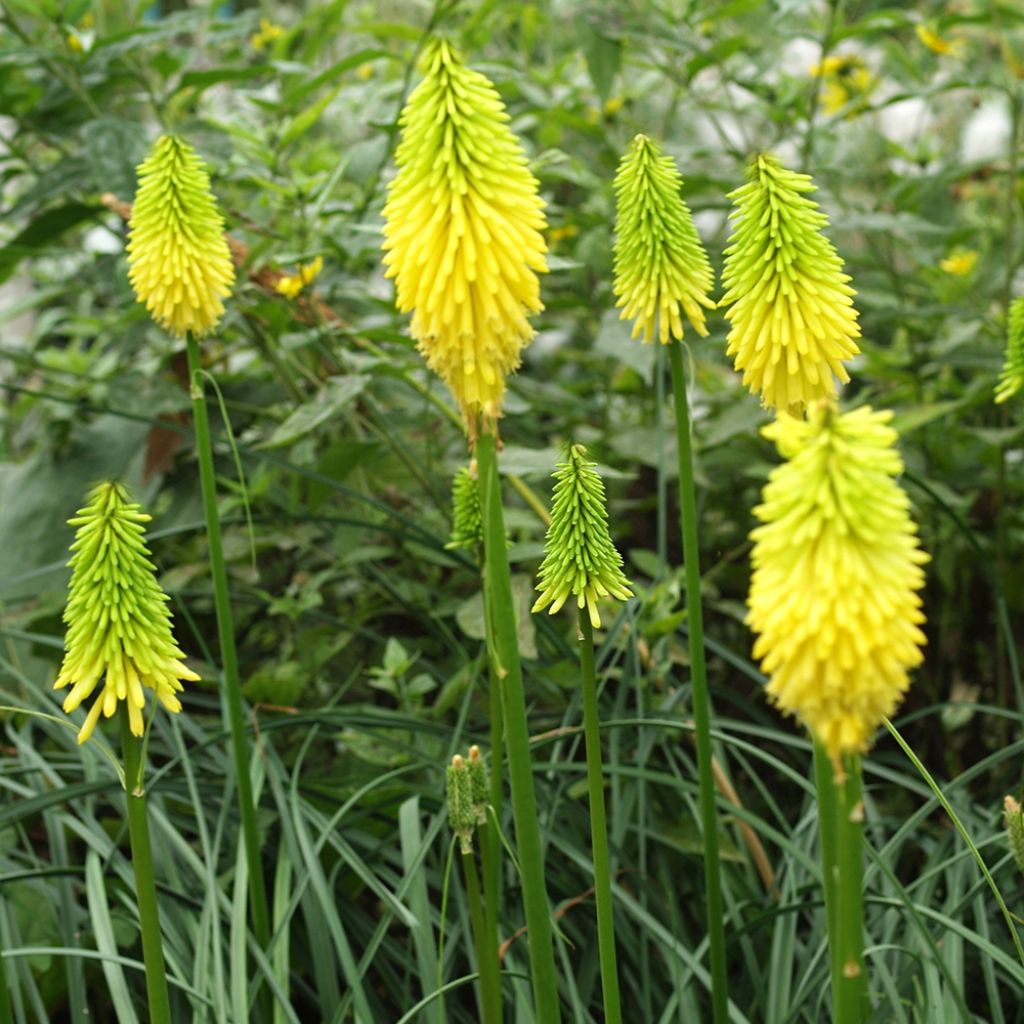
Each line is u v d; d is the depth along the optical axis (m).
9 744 1.93
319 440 2.10
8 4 2.05
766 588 1.07
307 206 1.96
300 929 1.61
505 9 2.61
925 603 2.11
